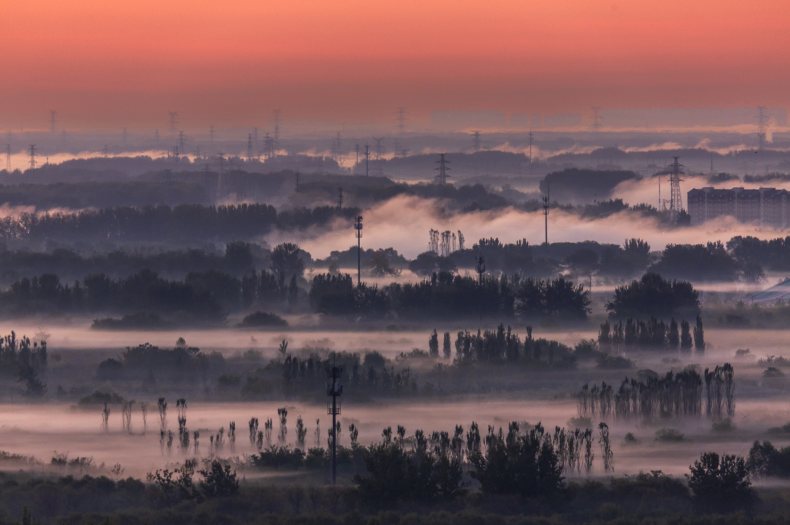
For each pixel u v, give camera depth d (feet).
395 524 560.61
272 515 563.48
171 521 557.74
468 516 563.07
